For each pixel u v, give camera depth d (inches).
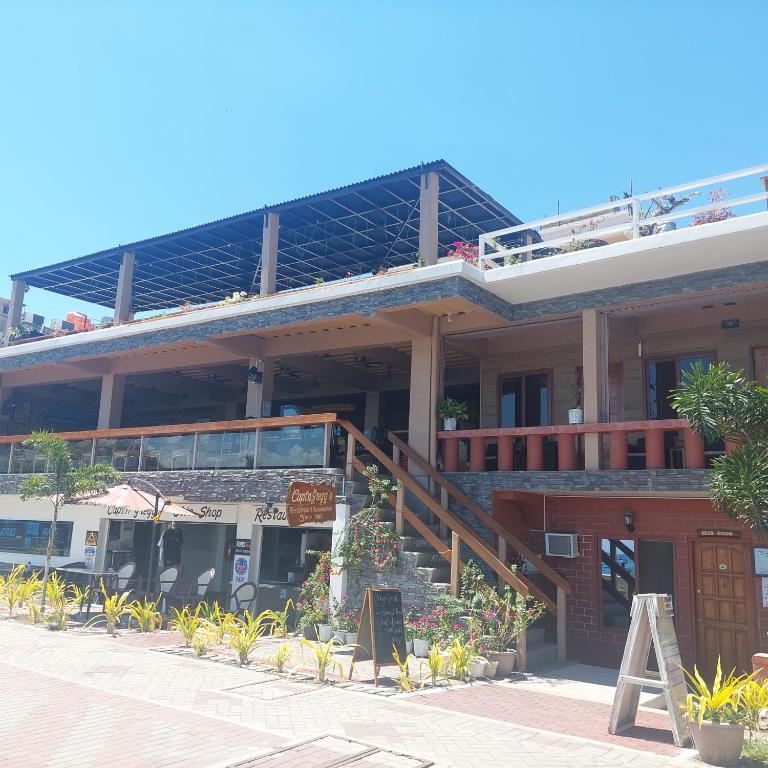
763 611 434.9
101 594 622.5
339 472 513.0
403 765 235.3
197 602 570.9
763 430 318.3
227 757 237.5
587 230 681.0
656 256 434.9
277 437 561.6
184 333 652.7
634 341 558.3
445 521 468.4
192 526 661.9
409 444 557.9
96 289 935.7
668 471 429.7
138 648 436.5
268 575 567.5
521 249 494.6
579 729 293.9
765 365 502.3
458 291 483.5
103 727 268.2
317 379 848.3
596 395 480.7
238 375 812.0
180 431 622.5
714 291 450.0
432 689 355.3
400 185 600.1
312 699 323.9
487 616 413.4
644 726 302.5
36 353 787.4
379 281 516.4
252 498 554.3
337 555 485.4
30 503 745.6
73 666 376.5
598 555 501.0
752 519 305.3
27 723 270.4
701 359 530.3
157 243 758.5
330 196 627.2
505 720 301.4
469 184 600.1
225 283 887.7
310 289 573.0
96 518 682.8
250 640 406.9
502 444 510.0
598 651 488.1
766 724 303.1
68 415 1032.8
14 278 903.1
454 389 771.4
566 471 470.6
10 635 463.5
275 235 657.0
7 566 741.3
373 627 366.0
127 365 775.1
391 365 743.7
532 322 532.7
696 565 463.2
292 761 235.6
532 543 525.3
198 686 341.1
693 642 455.5
